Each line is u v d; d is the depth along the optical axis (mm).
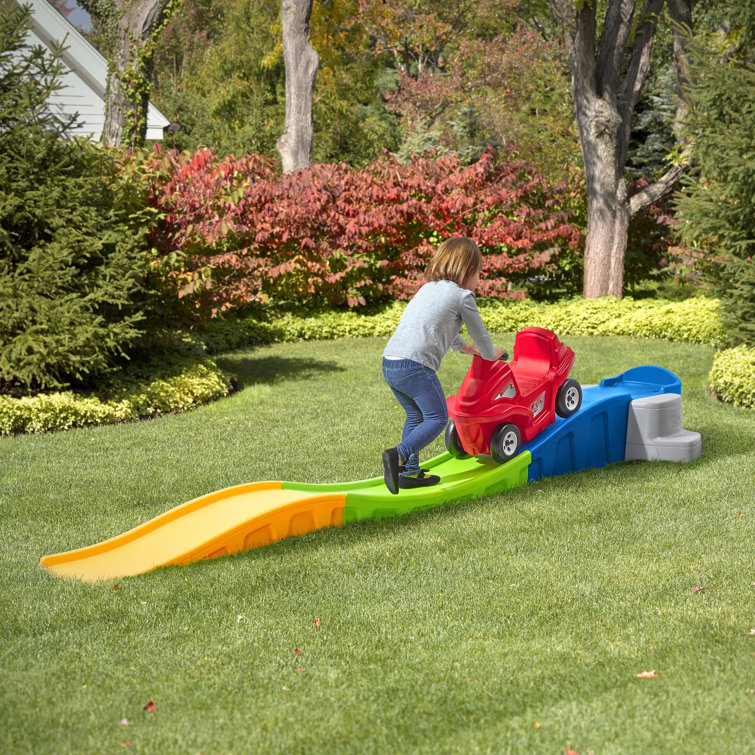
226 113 44969
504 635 3633
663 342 15188
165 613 3969
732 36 11828
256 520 4961
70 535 5344
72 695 3102
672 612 3812
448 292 5219
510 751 2643
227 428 8641
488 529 5215
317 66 20750
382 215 16953
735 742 2646
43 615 3959
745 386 9250
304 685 3182
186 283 10133
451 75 39688
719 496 5859
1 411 8328
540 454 6418
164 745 2727
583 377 11375
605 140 17625
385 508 5562
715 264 10531
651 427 6980
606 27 17328
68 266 8828
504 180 18438
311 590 4250
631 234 19562
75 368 9164
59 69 9023
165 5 13719
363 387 10969
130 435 8336
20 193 8680
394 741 2740
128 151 13805
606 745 2646
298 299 18328
